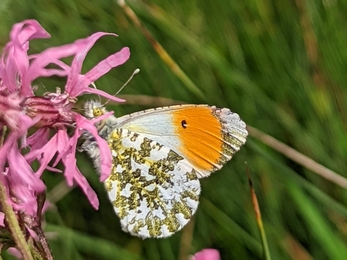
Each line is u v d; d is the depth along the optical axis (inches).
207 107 2.3
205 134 2.4
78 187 3.0
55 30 3.2
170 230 2.4
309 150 2.8
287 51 2.9
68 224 3.0
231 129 2.4
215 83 3.0
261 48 2.9
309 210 2.5
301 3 2.9
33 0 3.3
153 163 2.3
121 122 2.2
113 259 2.9
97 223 3.0
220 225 2.8
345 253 2.5
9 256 2.4
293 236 2.8
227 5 3.0
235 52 3.0
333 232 2.7
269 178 2.8
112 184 2.2
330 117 2.8
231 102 2.9
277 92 2.9
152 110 2.2
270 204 2.8
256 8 3.0
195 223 2.9
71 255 2.8
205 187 2.9
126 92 3.1
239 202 2.8
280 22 2.9
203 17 3.1
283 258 2.7
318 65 2.8
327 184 2.7
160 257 2.9
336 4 2.9
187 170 2.4
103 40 3.1
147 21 3.1
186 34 2.9
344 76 2.8
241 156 2.8
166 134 2.3
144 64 3.1
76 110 2.1
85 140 2.0
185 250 2.8
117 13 3.1
